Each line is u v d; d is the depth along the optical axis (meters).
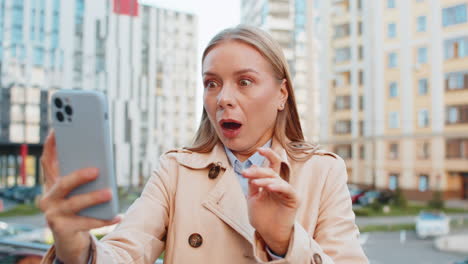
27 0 13.84
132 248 0.72
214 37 0.81
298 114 0.93
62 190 0.43
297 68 21.95
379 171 20.59
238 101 0.77
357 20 21.73
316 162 0.90
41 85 16.97
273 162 0.60
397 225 12.73
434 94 18.78
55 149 0.46
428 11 18.86
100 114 0.45
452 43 18.12
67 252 0.48
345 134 22.09
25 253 2.14
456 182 18.66
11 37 15.02
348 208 0.85
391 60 20.23
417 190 19.36
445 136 18.44
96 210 0.44
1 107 17.56
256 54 0.78
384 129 20.50
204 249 0.80
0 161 20.45
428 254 8.89
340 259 0.75
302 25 22.45
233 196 0.84
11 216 11.88
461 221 13.55
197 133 0.97
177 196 0.86
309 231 0.81
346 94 22.11
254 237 0.65
